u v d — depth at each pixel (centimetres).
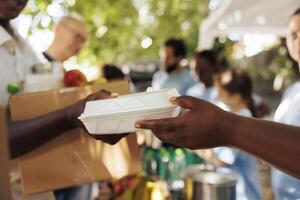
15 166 166
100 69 283
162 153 271
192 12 970
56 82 176
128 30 880
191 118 102
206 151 269
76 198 233
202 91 374
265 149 97
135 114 118
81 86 167
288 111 225
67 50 311
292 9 475
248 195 264
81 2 675
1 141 87
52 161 159
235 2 477
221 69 372
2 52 172
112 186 229
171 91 122
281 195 215
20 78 177
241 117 101
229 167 264
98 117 122
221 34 524
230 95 289
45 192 169
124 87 164
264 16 496
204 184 214
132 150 168
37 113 158
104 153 164
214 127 101
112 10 745
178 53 458
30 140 147
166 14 984
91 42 689
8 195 88
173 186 255
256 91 832
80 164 162
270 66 850
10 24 188
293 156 95
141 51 959
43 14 489
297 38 229
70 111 141
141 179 229
